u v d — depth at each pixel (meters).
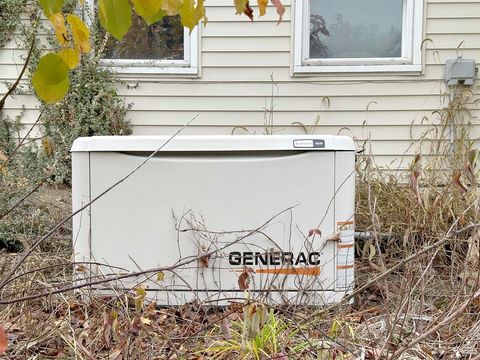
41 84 1.23
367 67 5.30
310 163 2.82
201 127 5.45
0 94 5.36
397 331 2.55
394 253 3.47
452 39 5.26
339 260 2.83
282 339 2.34
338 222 2.83
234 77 5.40
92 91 5.36
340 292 2.82
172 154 2.83
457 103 5.21
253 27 5.34
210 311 2.82
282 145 2.80
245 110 5.42
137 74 5.41
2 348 1.40
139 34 5.49
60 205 4.55
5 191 4.26
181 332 2.48
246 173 2.82
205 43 5.38
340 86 5.36
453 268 3.04
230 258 2.82
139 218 2.84
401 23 5.39
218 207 2.83
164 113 5.45
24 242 3.13
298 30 5.30
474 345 2.47
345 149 2.82
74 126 5.28
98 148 2.82
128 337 2.23
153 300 2.77
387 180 4.91
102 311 2.44
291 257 2.82
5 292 2.72
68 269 3.10
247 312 2.21
